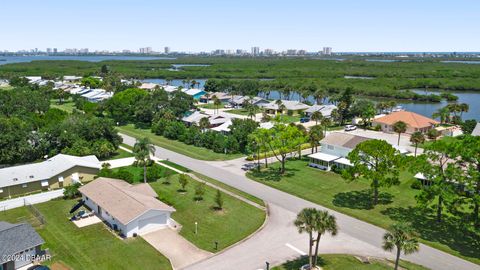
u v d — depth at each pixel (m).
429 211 59.09
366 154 61.19
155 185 71.00
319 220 40.12
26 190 67.50
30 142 85.06
